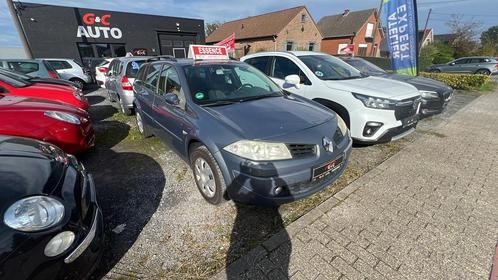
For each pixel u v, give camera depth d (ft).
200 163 8.84
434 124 18.85
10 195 5.03
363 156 12.90
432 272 6.21
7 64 28.09
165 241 7.23
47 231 4.89
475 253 6.76
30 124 10.23
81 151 11.73
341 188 9.92
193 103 9.11
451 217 8.20
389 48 28.27
